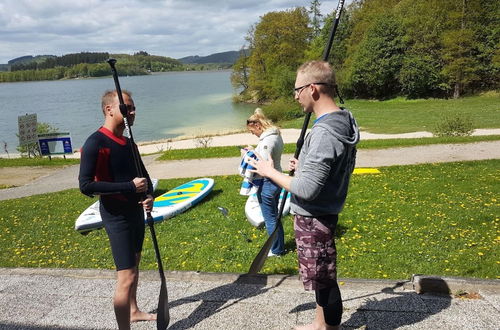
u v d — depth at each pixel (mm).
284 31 54719
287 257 5227
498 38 39219
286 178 2395
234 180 10727
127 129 2975
